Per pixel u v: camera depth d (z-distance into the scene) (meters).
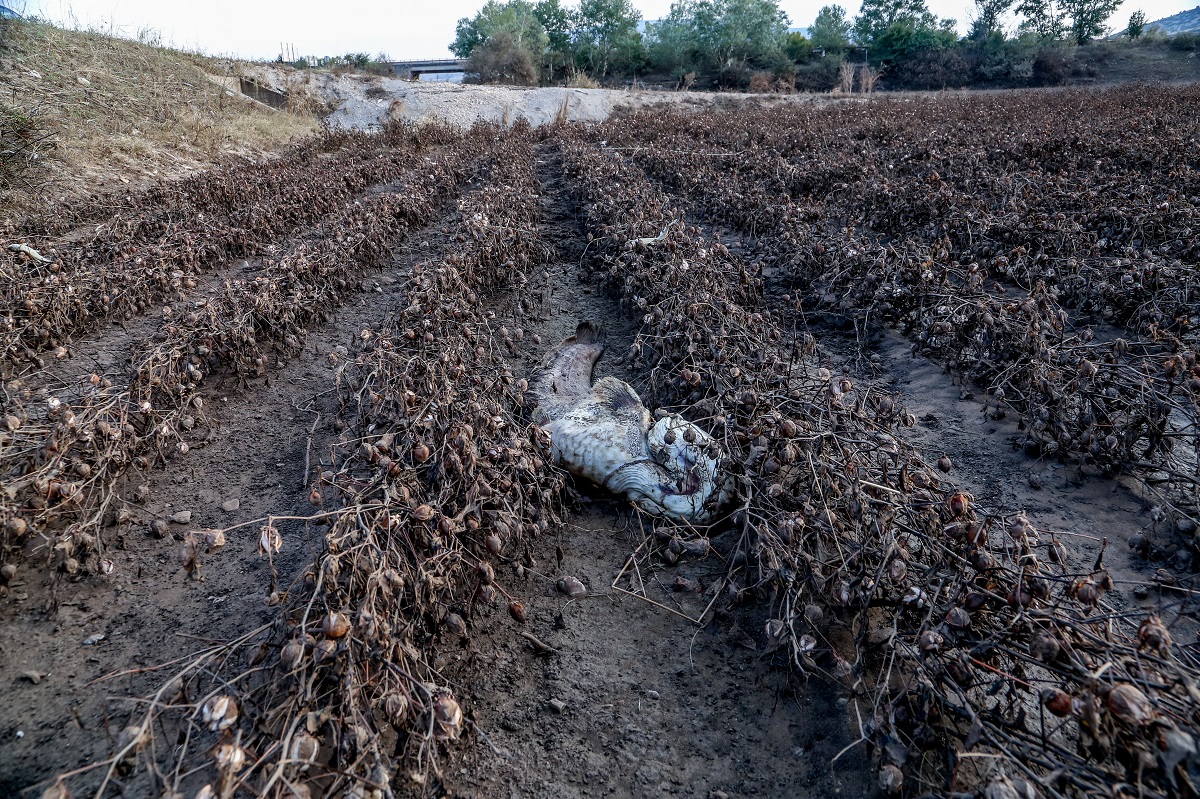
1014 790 2.25
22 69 16.28
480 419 4.48
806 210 10.37
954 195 9.85
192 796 2.87
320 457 5.52
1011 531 3.24
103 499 4.86
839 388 4.53
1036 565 3.09
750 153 15.94
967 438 5.55
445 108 34.12
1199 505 4.39
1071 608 3.13
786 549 3.57
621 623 3.93
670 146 17.81
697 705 3.43
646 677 3.60
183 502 5.03
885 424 4.82
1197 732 2.23
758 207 10.62
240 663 3.55
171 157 16.02
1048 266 7.75
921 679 2.96
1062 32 64.44
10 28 17.67
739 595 3.76
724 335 5.82
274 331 7.11
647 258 8.24
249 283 7.83
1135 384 4.99
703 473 4.46
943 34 58.38
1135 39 58.47
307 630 2.93
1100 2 63.34
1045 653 2.56
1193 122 17.73
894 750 2.75
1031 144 13.95
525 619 3.93
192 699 3.36
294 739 2.53
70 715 3.35
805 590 3.70
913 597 3.23
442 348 5.88
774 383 5.14
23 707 3.40
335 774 2.53
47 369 6.93
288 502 5.00
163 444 5.30
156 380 5.58
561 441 4.89
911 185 10.62
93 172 13.56
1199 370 4.64
